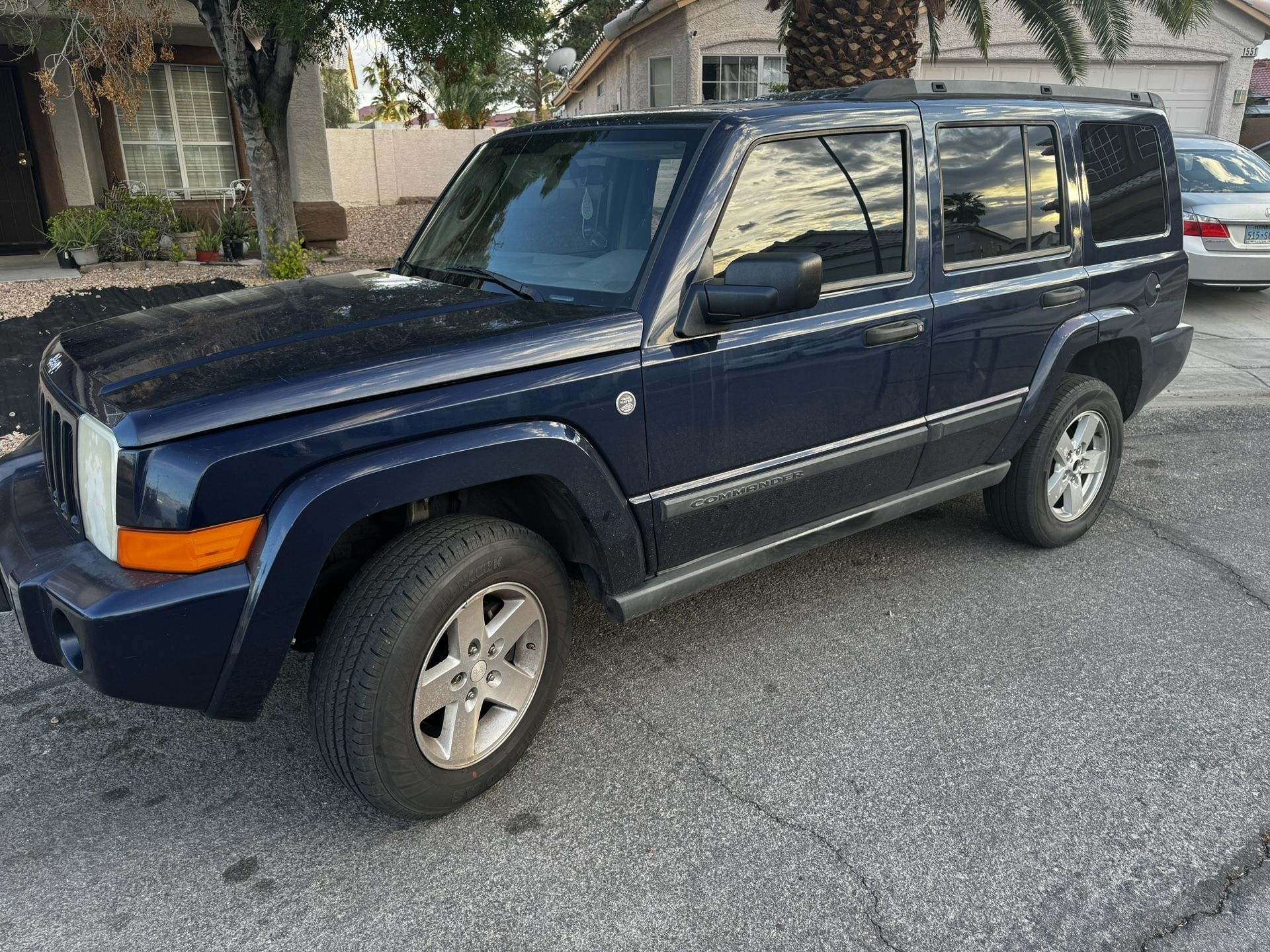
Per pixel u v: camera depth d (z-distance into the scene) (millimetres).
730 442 3086
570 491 2732
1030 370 4023
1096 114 4223
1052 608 4020
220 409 2271
